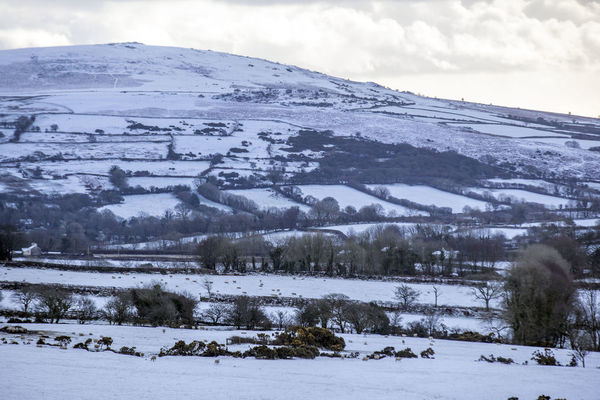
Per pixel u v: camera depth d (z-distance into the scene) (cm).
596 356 14962
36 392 8712
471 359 13750
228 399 9019
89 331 15662
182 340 13738
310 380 10550
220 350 12950
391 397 9556
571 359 14275
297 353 13012
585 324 17888
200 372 10806
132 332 15788
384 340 16562
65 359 11188
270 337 15588
